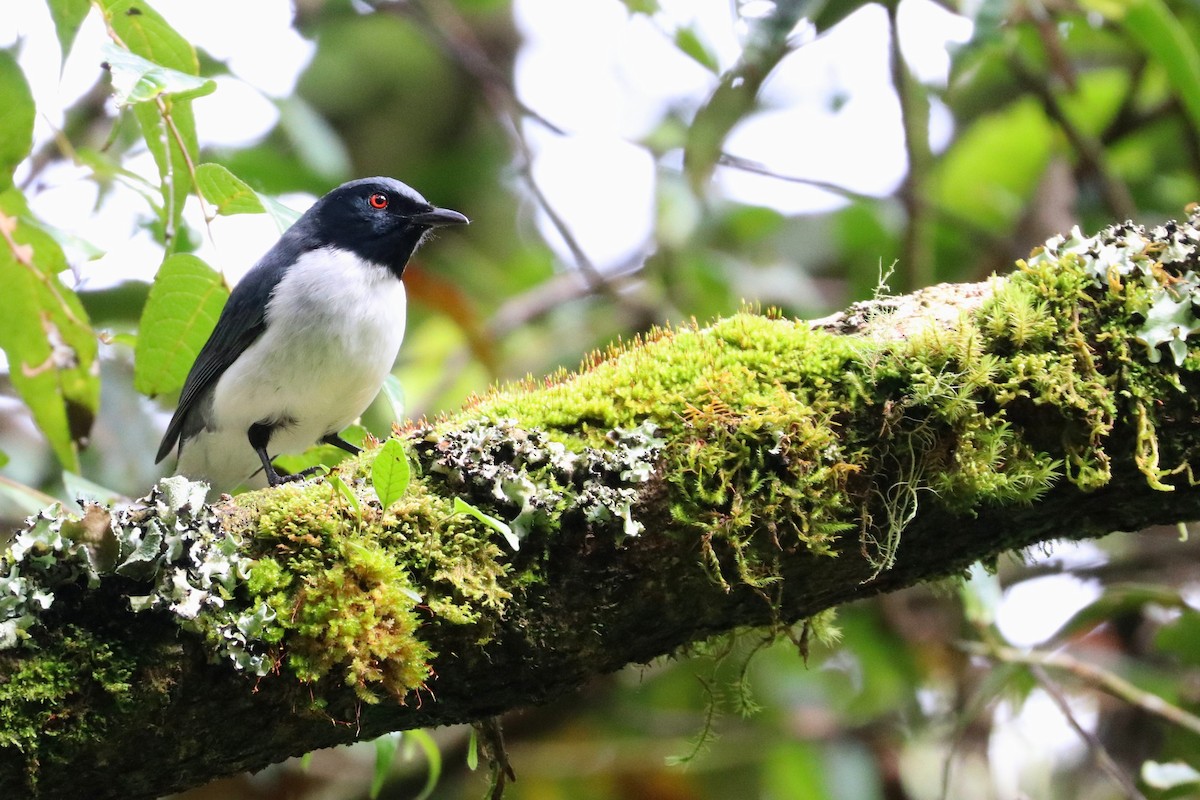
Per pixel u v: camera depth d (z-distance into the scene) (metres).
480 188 15.87
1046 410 5.21
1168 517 5.54
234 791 10.81
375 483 4.50
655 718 11.61
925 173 11.30
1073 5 11.21
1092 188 12.55
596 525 4.99
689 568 5.14
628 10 11.09
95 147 10.19
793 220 14.25
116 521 4.48
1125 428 5.21
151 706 4.46
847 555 5.31
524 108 12.48
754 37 8.61
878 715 11.34
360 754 11.07
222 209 7.14
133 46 6.89
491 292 14.33
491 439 5.04
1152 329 5.18
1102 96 13.34
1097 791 10.61
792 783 11.37
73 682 4.36
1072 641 10.78
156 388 8.07
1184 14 11.95
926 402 5.13
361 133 16.08
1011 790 10.39
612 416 5.22
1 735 4.25
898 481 5.21
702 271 12.38
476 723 6.00
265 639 4.57
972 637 10.82
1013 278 5.45
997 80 13.74
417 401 12.18
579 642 5.08
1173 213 12.76
